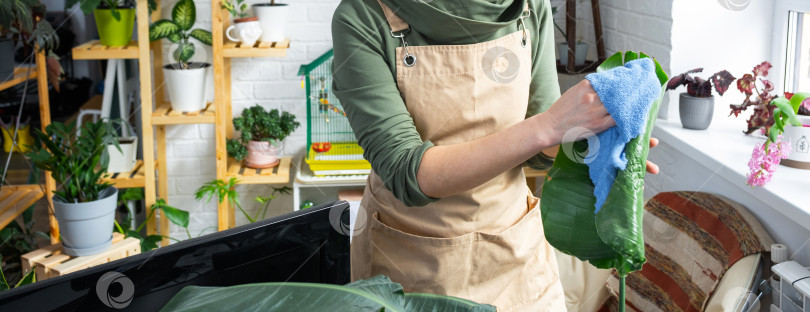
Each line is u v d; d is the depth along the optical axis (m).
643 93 0.93
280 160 3.46
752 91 2.42
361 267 1.43
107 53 3.08
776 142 2.01
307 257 0.84
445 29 1.21
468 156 1.08
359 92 1.19
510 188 1.38
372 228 1.39
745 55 2.58
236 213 3.59
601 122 0.94
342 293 0.74
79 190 2.39
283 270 0.83
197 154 3.51
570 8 3.05
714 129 2.52
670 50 2.58
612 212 0.92
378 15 1.21
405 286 1.37
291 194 3.58
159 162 3.39
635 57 1.04
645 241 2.22
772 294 1.89
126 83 3.67
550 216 1.01
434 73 1.25
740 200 2.17
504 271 1.38
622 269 0.97
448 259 1.34
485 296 1.38
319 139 3.47
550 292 1.46
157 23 3.11
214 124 3.47
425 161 1.11
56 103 4.34
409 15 1.21
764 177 1.94
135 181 3.25
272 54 3.12
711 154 2.22
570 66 3.08
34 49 3.00
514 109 1.30
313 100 3.44
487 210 1.35
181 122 3.18
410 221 1.35
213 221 3.59
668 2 2.56
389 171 1.16
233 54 3.12
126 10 3.12
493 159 1.05
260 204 3.58
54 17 4.40
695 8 2.54
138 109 3.75
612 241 0.91
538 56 1.35
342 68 1.21
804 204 1.81
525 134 1.02
